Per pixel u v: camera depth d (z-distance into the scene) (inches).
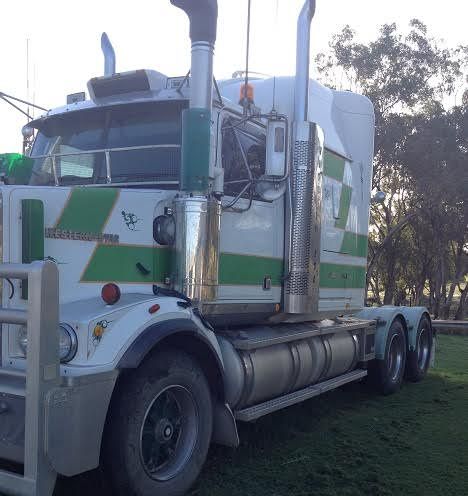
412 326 359.6
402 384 360.2
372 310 338.3
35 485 131.0
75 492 163.5
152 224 182.1
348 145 305.0
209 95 187.8
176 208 182.9
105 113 217.3
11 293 152.5
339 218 284.4
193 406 173.5
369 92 1061.1
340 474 191.6
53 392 133.6
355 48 1080.8
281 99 247.3
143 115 210.8
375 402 305.7
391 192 1149.7
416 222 1208.2
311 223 233.9
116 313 155.3
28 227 154.6
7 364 150.5
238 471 191.8
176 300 173.9
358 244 310.5
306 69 234.8
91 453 141.6
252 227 216.8
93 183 205.2
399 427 252.8
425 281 1413.6
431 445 227.9
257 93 247.0
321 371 261.0
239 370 196.7
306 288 233.1
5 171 188.4
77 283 165.5
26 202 155.2
